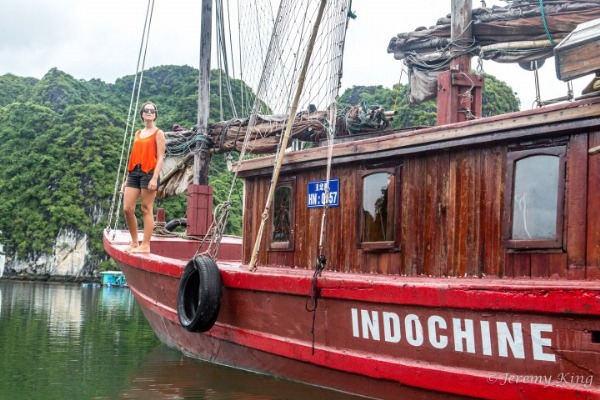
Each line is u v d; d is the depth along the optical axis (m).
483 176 5.32
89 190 66.06
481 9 9.05
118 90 91.31
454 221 5.51
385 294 5.07
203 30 13.33
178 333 8.05
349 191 6.54
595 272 4.53
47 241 64.31
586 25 4.40
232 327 6.75
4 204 67.19
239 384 6.19
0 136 74.50
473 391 4.51
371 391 5.32
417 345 4.90
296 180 7.21
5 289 36.97
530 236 4.94
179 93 82.25
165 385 6.20
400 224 5.97
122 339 9.84
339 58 5.89
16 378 6.47
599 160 4.56
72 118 72.31
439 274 5.59
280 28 6.79
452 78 8.59
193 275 7.05
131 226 9.27
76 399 5.60
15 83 95.50
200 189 12.01
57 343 9.16
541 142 4.94
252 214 7.93
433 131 5.59
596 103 4.48
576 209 4.67
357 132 8.88
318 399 5.52
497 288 4.38
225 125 12.84
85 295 29.22
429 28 9.87
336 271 6.57
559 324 4.12
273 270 6.68
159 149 9.08
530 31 8.62
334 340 5.58
